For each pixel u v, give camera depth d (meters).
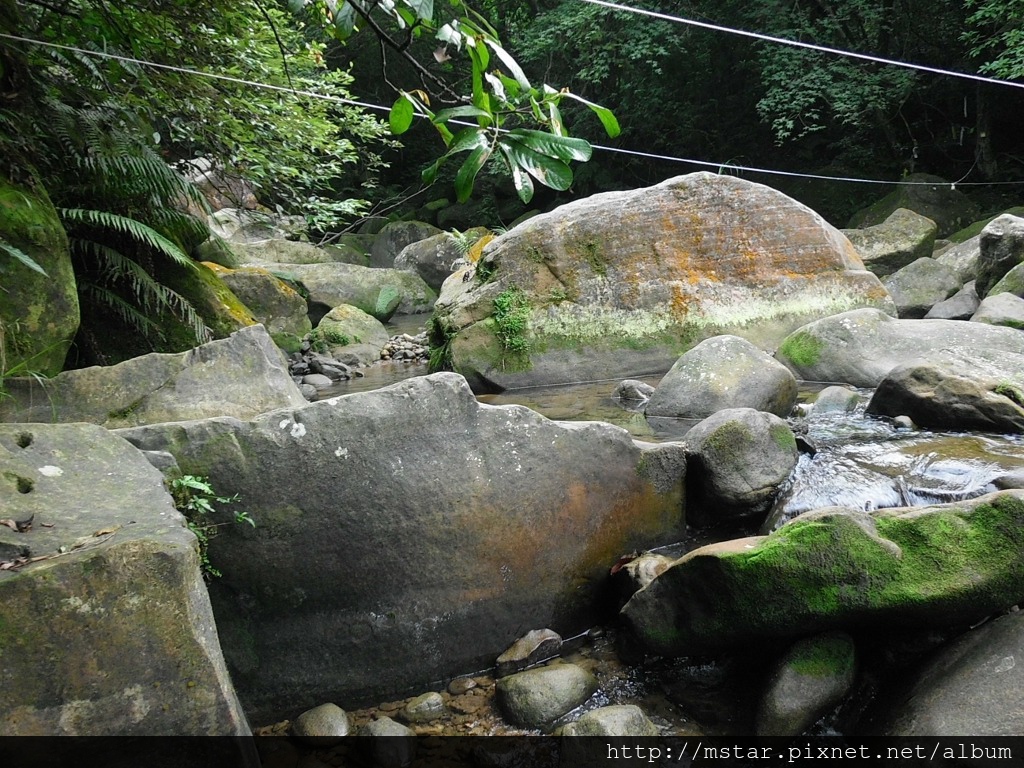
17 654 1.53
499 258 6.78
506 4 17.94
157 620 1.65
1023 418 3.83
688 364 5.08
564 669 2.55
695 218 6.79
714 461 3.23
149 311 6.18
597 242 6.73
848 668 2.29
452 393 2.75
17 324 4.02
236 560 2.45
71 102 5.77
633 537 3.13
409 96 1.44
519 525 2.83
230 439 2.46
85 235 5.95
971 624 2.31
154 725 1.61
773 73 14.13
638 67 15.62
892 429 4.16
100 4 4.76
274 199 8.19
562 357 6.57
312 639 2.56
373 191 21.05
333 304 11.37
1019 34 10.53
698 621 2.50
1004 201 13.04
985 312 6.22
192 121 6.60
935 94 14.54
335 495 2.56
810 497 3.21
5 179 4.34
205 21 5.72
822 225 6.90
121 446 2.18
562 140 1.31
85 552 1.63
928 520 2.31
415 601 2.66
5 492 1.84
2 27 4.62
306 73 8.01
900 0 13.70
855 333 5.55
